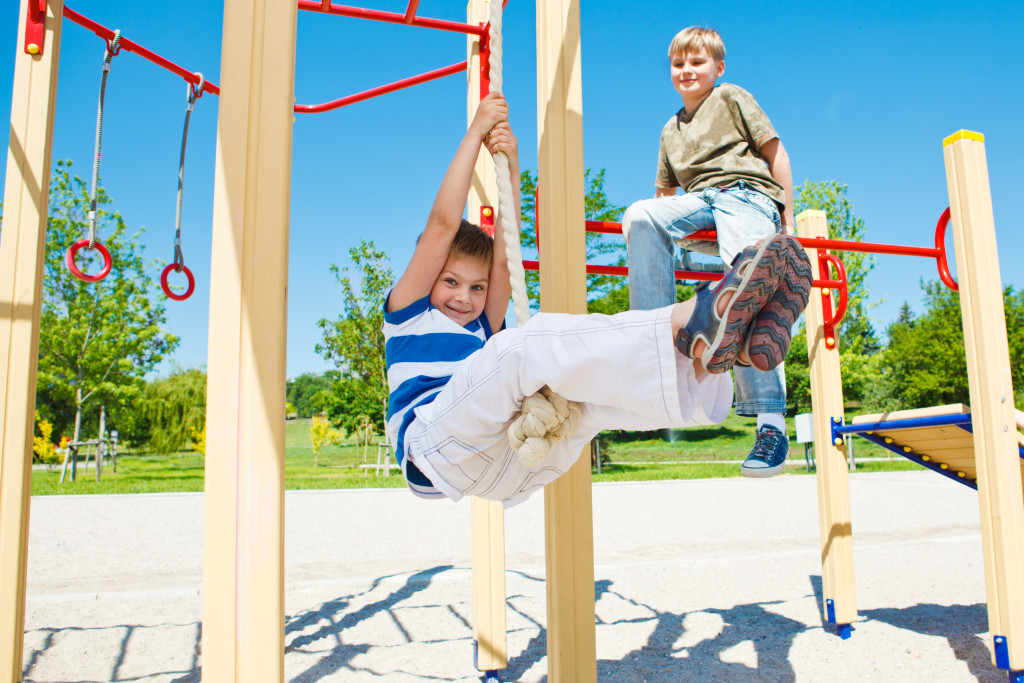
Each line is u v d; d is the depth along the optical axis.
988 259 2.74
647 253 2.12
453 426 1.44
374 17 2.38
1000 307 2.72
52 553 5.89
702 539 6.82
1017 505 2.61
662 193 2.85
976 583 4.85
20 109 2.31
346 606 4.34
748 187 2.33
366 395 16.17
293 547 6.40
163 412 21.06
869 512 8.93
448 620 4.00
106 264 2.28
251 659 1.10
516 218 1.70
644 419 1.28
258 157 1.22
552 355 1.23
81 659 3.28
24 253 2.25
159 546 6.32
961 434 3.17
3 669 2.10
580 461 1.77
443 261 1.78
